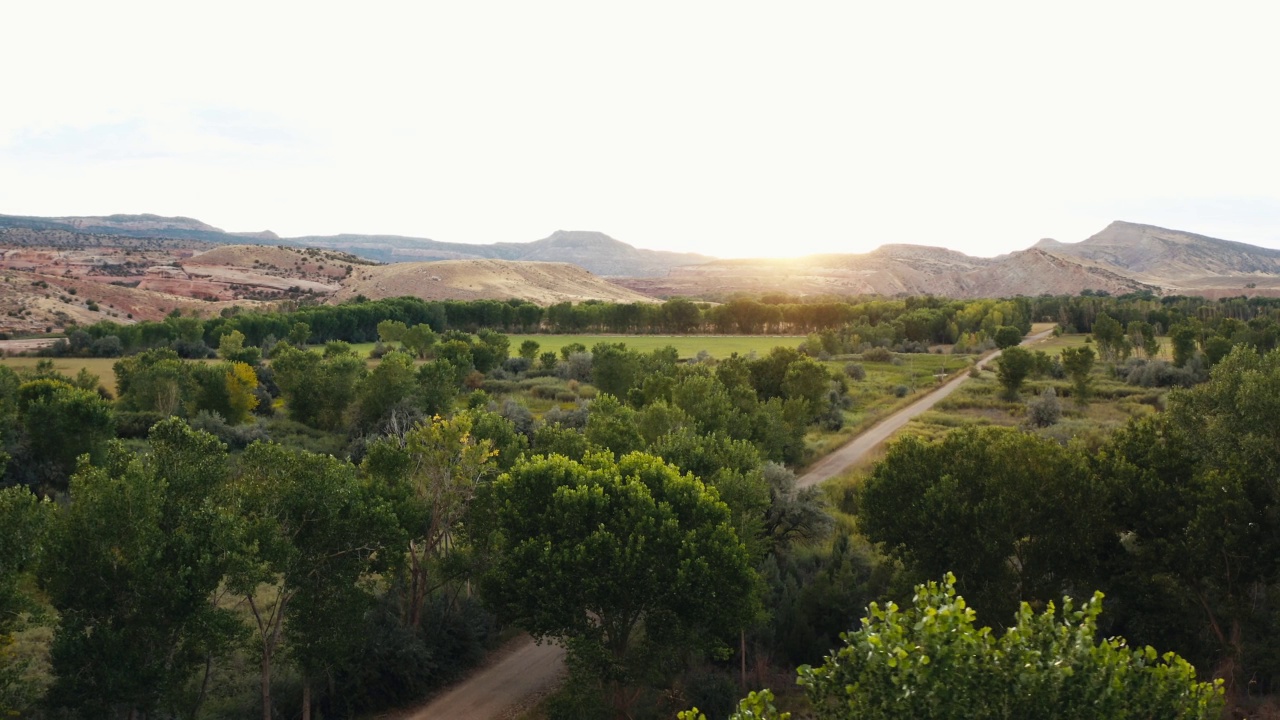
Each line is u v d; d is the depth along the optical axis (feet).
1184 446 122.42
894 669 43.68
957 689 42.91
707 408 209.97
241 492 105.81
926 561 120.67
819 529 150.10
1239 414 130.21
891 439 268.00
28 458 199.41
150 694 92.38
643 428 185.37
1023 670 43.29
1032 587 120.06
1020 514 116.37
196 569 93.45
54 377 296.92
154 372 270.67
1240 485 106.11
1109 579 116.47
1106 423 270.05
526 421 262.47
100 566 90.33
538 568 109.91
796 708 111.65
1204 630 114.52
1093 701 43.42
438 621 129.39
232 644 107.45
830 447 256.73
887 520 126.82
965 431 132.46
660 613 109.29
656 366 356.79
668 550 110.32
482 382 384.68
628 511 112.88
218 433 243.60
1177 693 45.60
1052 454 120.06
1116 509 115.75
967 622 43.88
